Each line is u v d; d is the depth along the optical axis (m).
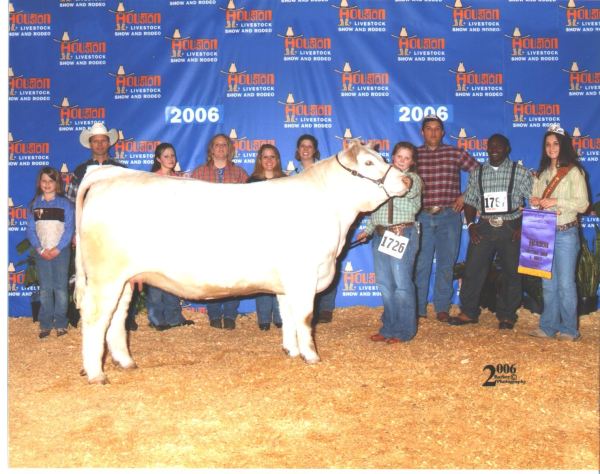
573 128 8.79
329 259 5.96
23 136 8.73
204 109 8.77
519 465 4.12
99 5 8.69
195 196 5.58
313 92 8.77
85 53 8.71
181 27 8.70
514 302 7.50
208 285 5.65
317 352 6.42
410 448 4.32
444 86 8.79
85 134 8.16
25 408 4.99
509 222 7.36
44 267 7.47
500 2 8.73
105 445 4.34
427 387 5.39
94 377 5.43
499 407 5.02
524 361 6.05
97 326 5.43
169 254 5.46
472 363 6.02
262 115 8.78
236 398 5.11
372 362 6.06
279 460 4.14
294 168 8.79
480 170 7.45
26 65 8.70
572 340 6.89
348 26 8.73
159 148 7.40
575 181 6.68
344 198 6.04
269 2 8.70
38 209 7.45
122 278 5.42
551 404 5.09
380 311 8.72
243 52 8.73
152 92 8.74
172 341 7.21
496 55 8.77
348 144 6.32
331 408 4.92
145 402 5.05
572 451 4.32
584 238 8.37
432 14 8.74
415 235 6.65
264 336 7.46
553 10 8.73
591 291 8.16
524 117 8.80
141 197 5.41
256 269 5.70
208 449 4.28
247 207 5.69
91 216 5.35
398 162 6.47
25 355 6.63
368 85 8.77
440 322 7.91
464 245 8.91
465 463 4.14
